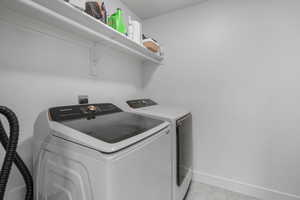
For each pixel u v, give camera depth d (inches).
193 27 86.4
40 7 34.3
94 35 51.8
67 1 36.8
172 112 65.3
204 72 84.0
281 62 66.1
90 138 28.3
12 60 38.3
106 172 24.2
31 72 42.3
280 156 67.1
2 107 28.1
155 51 83.8
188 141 73.5
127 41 62.4
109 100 72.1
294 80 63.9
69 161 29.7
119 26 57.4
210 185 81.7
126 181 27.3
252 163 72.9
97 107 52.5
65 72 51.6
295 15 63.2
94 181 25.7
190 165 78.8
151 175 36.1
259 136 71.2
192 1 82.7
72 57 54.0
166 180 45.4
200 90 85.3
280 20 65.9
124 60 83.1
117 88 77.8
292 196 64.7
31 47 42.2
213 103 81.9
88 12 45.6
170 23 93.0
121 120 45.8
